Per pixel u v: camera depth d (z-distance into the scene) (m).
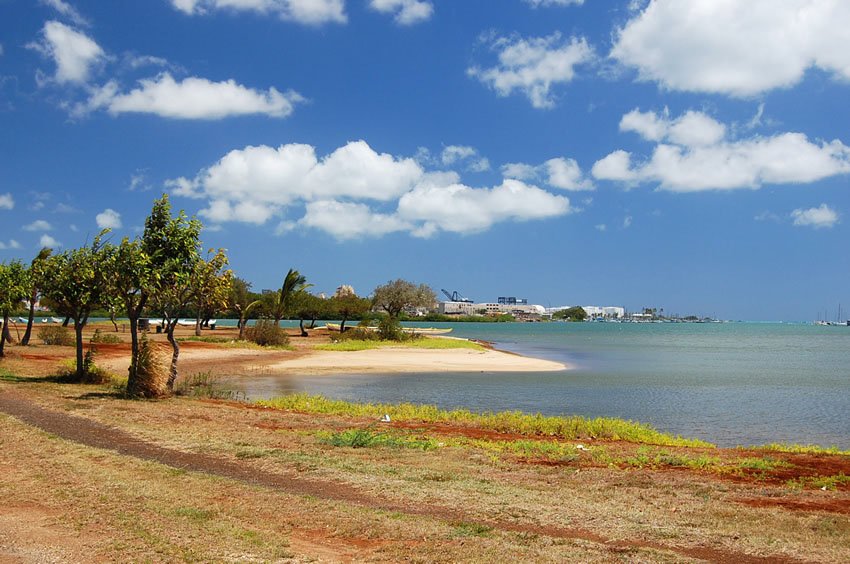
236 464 10.75
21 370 24.27
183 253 20.14
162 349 20.94
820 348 78.19
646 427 17.98
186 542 6.82
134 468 9.94
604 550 7.01
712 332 168.38
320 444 12.77
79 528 7.12
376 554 6.73
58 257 21.30
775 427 19.58
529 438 15.42
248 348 47.38
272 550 6.73
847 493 10.24
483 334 116.12
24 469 9.57
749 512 8.79
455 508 8.60
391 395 25.83
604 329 176.25
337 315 79.75
